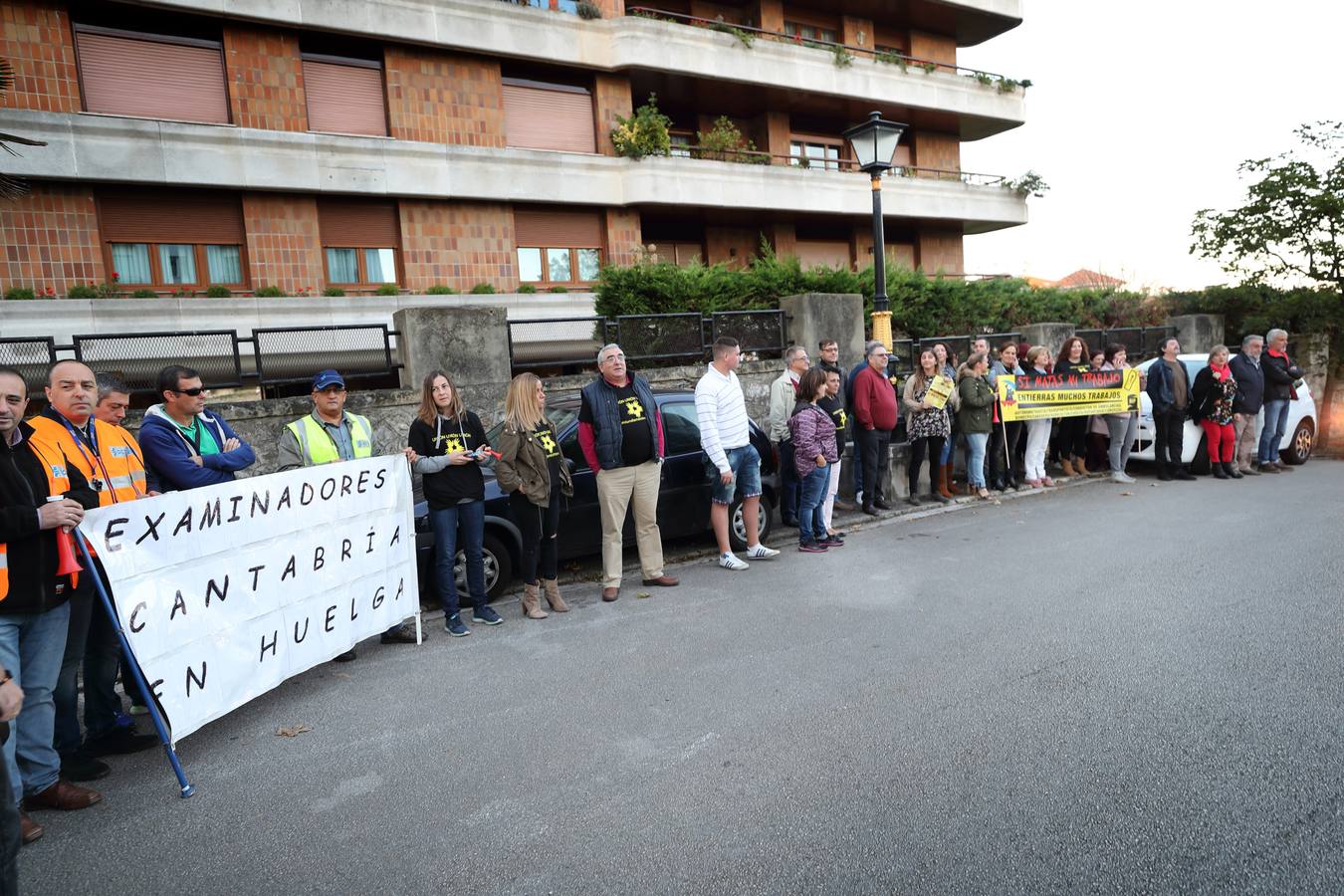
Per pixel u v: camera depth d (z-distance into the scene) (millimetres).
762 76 20125
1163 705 3861
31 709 3340
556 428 7113
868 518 8852
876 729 3746
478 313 9047
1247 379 10844
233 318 14250
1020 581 6129
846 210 21562
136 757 3906
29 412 6941
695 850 2865
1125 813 2959
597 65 18516
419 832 3090
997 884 2586
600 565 7375
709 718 3969
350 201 16312
